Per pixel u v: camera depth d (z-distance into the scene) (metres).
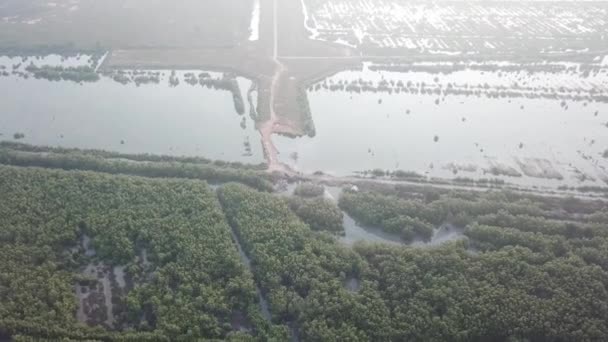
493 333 124.12
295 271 137.25
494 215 159.12
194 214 155.00
